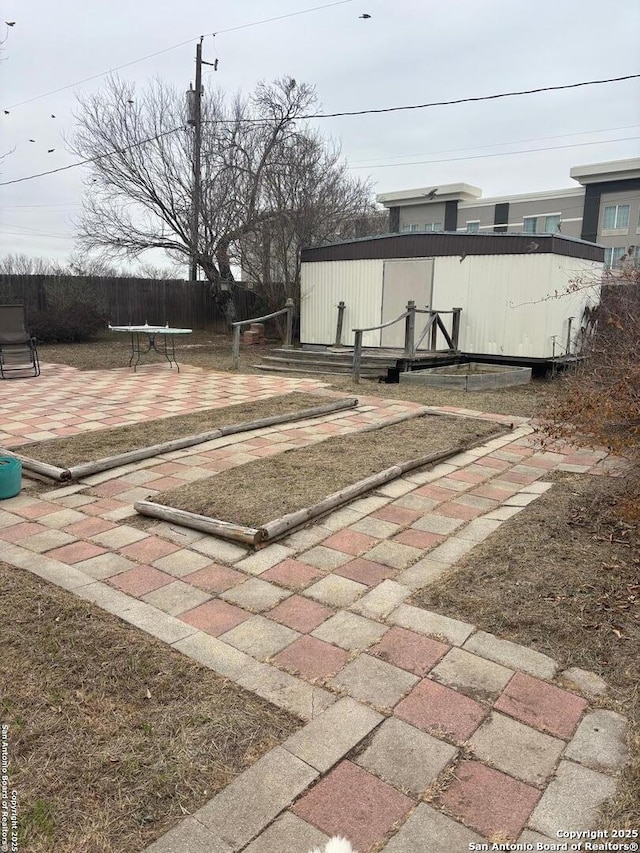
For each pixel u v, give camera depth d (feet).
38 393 27.27
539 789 5.82
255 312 59.93
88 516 12.90
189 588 9.74
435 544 11.45
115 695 7.04
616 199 90.94
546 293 33.58
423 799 5.71
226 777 5.92
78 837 5.22
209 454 17.33
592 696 7.14
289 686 7.30
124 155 51.80
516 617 8.75
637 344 12.51
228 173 51.39
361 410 23.98
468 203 104.73
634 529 11.59
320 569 10.43
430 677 7.50
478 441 19.15
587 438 12.95
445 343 37.45
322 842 5.25
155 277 68.39
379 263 39.47
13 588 9.49
